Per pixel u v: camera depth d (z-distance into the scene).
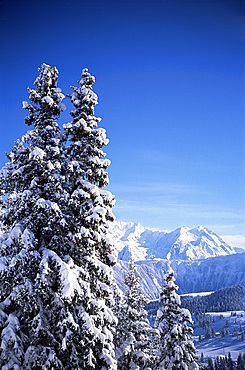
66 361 11.60
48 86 14.62
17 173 13.11
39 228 12.96
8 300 11.30
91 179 14.81
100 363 12.76
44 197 13.32
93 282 13.71
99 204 13.86
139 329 23.77
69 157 14.84
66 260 12.88
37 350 11.00
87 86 15.80
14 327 10.92
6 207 13.69
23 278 11.42
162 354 24.17
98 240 14.04
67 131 15.02
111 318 13.55
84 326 11.88
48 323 11.77
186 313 24.30
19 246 11.43
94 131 14.85
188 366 23.94
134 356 23.09
